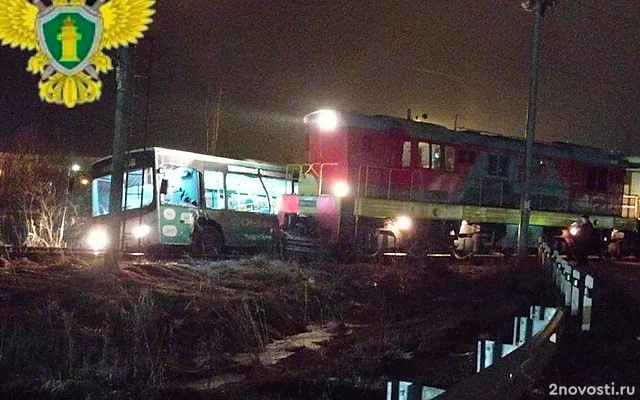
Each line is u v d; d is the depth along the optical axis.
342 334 14.04
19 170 25.02
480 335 13.28
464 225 26.16
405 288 18.45
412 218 24.19
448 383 9.49
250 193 23.80
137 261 17.30
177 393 9.59
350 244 21.94
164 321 12.71
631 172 37.28
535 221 29.14
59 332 11.34
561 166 30.91
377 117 23.88
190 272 16.47
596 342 11.55
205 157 22.50
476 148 26.62
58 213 23.41
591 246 27.28
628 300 16.14
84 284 13.89
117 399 9.21
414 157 24.47
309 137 24.08
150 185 21.27
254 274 16.98
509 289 19.38
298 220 23.20
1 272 14.28
